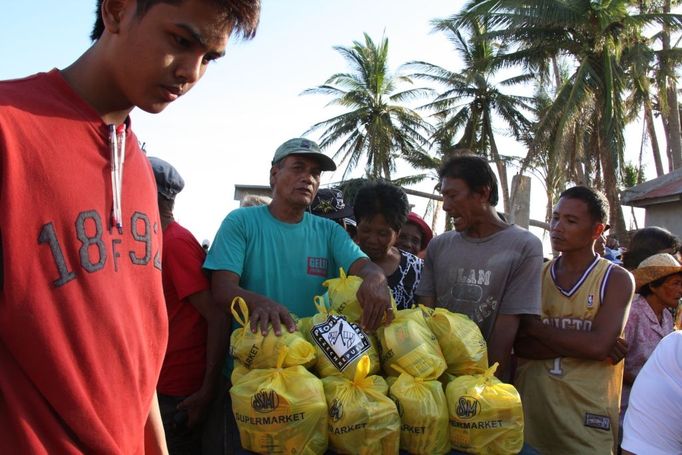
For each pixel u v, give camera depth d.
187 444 3.05
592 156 24.98
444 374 2.57
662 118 30.97
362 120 37.81
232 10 1.36
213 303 2.98
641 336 3.52
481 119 35.84
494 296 2.92
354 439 2.20
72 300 1.30
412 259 3.54
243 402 2.20
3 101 1.24
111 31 1.36
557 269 3.19
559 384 2.95
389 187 3.35
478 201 3.01
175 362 3.04
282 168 3.02
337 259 3.06
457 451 2.35
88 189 1.34
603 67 22.83
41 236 1.25
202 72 1.45
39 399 1.28
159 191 3.08
